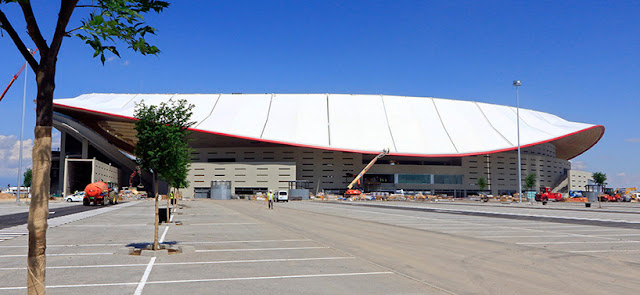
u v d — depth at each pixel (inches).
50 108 168.2
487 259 452.4
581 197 3336.6
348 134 3917.3
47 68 167.8
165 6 183.0
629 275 370.6
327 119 4062.5
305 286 323.0
